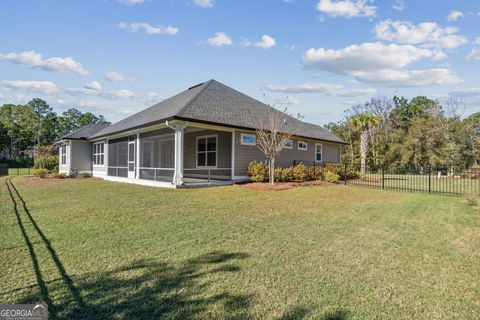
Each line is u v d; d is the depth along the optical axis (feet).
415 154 97.60
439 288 10.48
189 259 13.16
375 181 54.39
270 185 39.52
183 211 23.80
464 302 9.50
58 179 57.41
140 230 17.97
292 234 17.26
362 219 21.36
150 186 41.70
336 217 21.99
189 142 56.75
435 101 113.50
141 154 49.80
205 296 9.84
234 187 38.86
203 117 39.96
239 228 18.54
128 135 51.98
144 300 9.59
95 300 9.59
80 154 70.13
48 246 14.88
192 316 8.67
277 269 12.07
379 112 118.42
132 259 13.16
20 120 197.98
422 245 15.34
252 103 57.57
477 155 79.97
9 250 14.28
